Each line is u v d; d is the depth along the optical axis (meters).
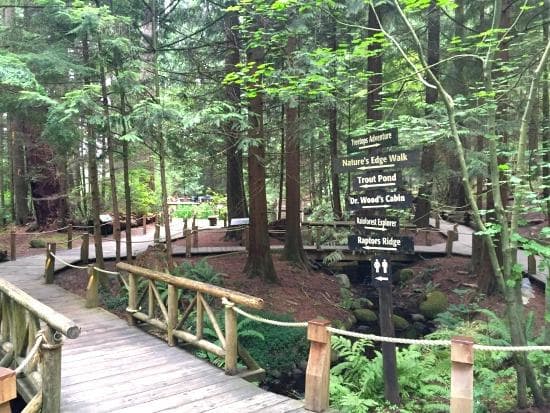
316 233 15.20
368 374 5.59
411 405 5.23
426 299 11.30
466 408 3.60
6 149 23.58
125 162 10.70
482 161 8.05
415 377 5.84
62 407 4.57
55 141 9.48
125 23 9.30
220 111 8.74
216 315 9.02
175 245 16.06
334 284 12.42
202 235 18.77
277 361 8.46
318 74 6.61
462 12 11.27
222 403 4.70
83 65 9.26
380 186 4.86
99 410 4.52
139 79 10.41
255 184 11.09
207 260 12.98
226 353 5.54
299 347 8.88
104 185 22.52
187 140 10.30
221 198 27.55
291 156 12.72
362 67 13.27
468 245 15.92
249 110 10.09
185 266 10.93
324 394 4.53
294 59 7.72
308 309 10.41
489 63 5.05
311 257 14.45
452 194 21.09
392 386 4.97
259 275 11.16
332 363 8.38
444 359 6.43
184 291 9.84
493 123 5.08
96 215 10.36
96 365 5.78
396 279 13.56
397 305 11.77
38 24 9.62
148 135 9.86
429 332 10.06
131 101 11.21
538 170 5.76
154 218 25.25
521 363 4.95
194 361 5.98
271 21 8.85
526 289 8.91
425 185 10.77
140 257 10.68
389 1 5.55
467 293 10.82
